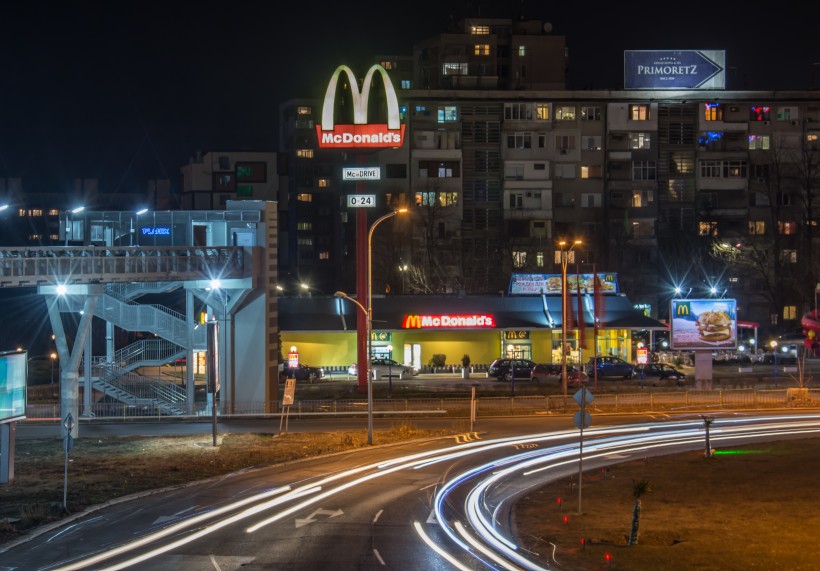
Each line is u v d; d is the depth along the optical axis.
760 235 104.06
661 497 27.62
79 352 42.75
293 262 134.00
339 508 26.23
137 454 36.62
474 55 111.81
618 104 103.88
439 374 74.00
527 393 59.94
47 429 46.00
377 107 62.38
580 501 25.56
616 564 19.58
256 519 24.67
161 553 20.77
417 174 102.94
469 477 31.58
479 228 103.50
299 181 133.75
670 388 62.72
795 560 19.45
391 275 96.88
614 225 103.31
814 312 87.69
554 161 103.69
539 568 19.56
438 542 22.00
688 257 101.69
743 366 78.06
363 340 60.41
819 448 35.81
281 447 38.34
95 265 42.16
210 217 52.34
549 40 112.69
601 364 68.94
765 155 105.12
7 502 26.78
